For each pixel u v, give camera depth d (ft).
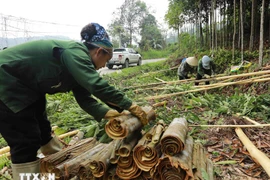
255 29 40.19
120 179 6.25
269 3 41.52
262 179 8.09
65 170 6.28
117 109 7.07
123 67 57.21
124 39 114.11
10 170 9.31
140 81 33.37
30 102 6.18
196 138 11.62
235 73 25.61
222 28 49.75
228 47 42.39
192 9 56.85
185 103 18.12
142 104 17.11
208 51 44.27
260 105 15.01
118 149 6.03
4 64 5.89
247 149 9.62
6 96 5.86
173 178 5.80
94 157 6.34
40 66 6.02
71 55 5.87
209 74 24.32
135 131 6.73
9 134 6.25
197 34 58.44
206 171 6.85
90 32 6.49
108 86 5.88
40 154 9.07
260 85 19.83
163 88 23.22
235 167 8.92
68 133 12.57
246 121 13.08
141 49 114.42
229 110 14.69
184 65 26.43
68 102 18.86
